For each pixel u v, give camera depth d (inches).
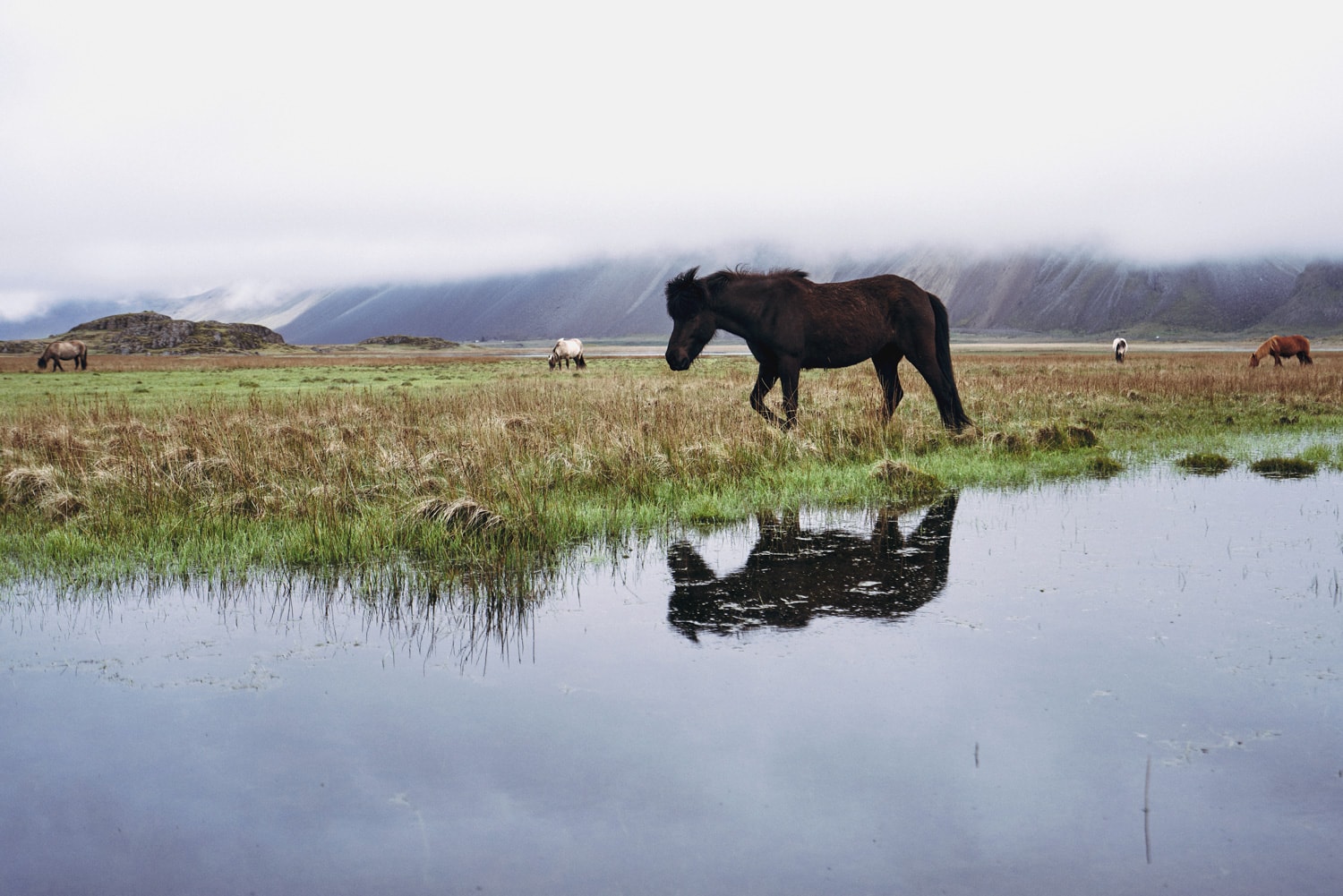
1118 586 218.8
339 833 112.5
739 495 339.9
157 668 172.7
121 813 118.6
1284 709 145.8
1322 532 276.7
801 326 450.0
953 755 130.4
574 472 360.2
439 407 613.3
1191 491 351.6
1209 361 1841.8
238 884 102.4
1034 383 857.5
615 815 115.8
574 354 1808.6
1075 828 111.2
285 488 335.9
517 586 224.7
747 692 155.2
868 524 297.3
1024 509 317.4
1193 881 100.1
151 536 280.7
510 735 139.4
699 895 98.6
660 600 212.8
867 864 104.2
